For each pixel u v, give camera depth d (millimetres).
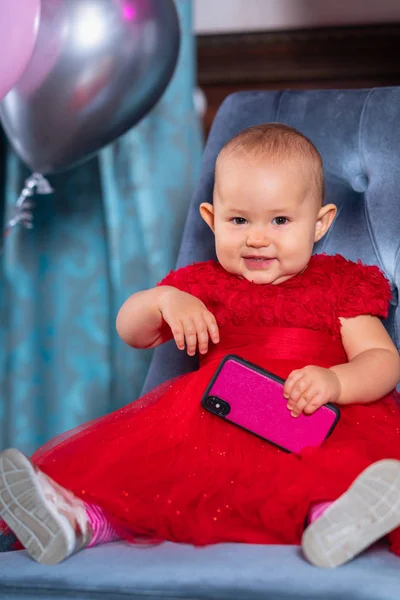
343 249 1667
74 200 2736
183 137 2580
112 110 1969
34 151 2037
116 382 2660
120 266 2615
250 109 1800
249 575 1003
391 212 1659
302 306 1396
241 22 2924
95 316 2730
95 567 1058
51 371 2738
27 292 2729
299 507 1121
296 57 2908
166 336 1527
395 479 1057
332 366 1328
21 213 2377
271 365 1372
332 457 1174
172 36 2014
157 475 1215
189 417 1311
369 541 1042
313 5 2883
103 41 1892
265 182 1362
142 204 2561
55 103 1929
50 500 1115
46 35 1868
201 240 1720
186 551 1110
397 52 2863
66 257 2738
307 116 1767
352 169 1735
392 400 1398
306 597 957
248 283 1423
